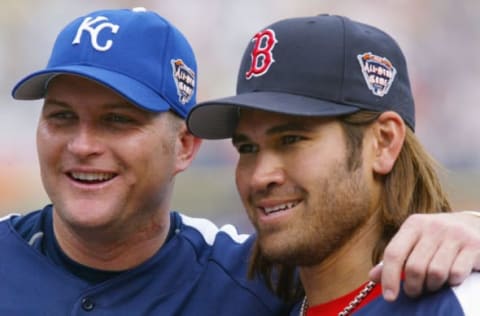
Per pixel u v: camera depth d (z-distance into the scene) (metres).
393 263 5.32
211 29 31.77
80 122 7.32
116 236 7.52
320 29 6.50
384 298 5.45
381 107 6.42
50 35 31.22
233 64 31.59
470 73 31.44
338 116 6.28
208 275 7.95
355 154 6.30
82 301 7.48
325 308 6.56
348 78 6.36
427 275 5.29
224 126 7.11
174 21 31.73
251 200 6.56
